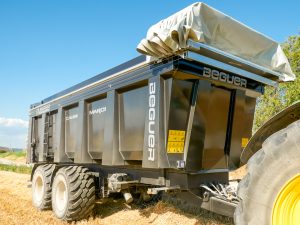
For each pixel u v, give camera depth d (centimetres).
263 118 1034
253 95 435
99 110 502
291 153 193
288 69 403
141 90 407
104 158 457
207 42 334
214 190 367
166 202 551
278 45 402
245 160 271
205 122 369
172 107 352
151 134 365
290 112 227
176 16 336
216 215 450
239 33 360
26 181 1092
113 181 448
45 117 703
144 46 349
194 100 362
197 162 366
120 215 527
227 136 403
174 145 356
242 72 379
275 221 199
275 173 199
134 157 418
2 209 598
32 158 780
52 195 548
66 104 602
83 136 531
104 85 476
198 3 323
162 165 347
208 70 364
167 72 349
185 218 471
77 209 495
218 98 389
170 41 323
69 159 607
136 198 565
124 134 436
